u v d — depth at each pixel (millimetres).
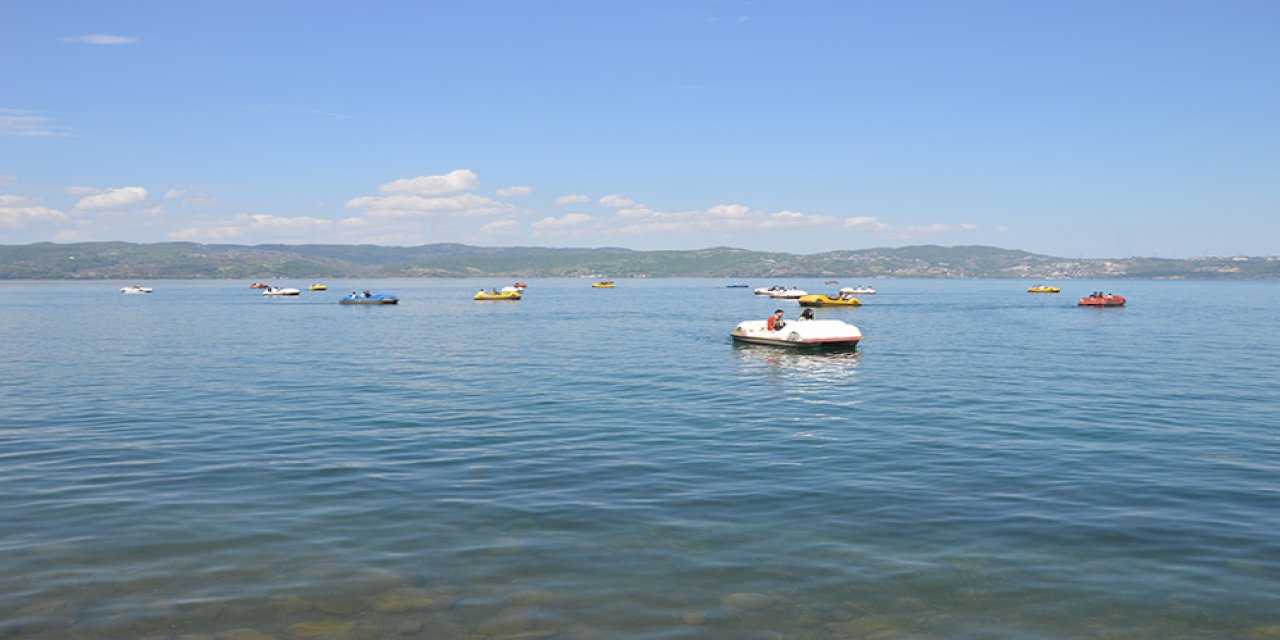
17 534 12523
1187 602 9922
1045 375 35219
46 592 10148
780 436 21078
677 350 48438
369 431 21812
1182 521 13305
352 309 116062
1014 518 13469
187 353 46250
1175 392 29656
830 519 13414
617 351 47750
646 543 12109
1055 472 16875
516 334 63500
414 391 30125
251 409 25703
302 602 9852
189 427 22422
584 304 138875
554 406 26453
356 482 15984
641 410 25562
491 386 31672
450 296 189250
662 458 18328
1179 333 63250
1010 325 75375
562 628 9141
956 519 13414
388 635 8930
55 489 15406
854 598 10023
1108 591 10258
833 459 18188
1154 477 16406
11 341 55188
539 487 15602
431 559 11391
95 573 10820
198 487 15570
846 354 45562
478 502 14477
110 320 84062
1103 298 119938
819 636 8977
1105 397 28359
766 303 144750
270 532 12633
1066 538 12383
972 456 18500
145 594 10094
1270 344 52125
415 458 18312
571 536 12461
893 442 20203
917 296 191750
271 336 60844
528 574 10797
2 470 17094
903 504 14352
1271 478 16328
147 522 13180
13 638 8828
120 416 24312
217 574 10789
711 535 12523
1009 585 10445
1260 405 26500
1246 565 11203
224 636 8914
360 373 36281
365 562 11258
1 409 25703
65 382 32781
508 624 9227
